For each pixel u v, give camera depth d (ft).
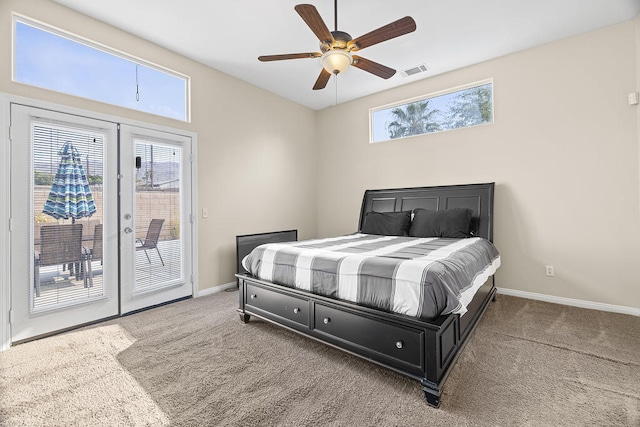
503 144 11.27
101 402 5.18
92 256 8.70
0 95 7.07
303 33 9.68
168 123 10.61
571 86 9.93
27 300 7.50
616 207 9.25
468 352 6.84
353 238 10.98
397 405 5.06
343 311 6.28
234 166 12.88
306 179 16.63
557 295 10.26
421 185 13.39
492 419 4.69
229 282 12.66
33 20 7.66
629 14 8.77
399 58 11.32
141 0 8.04
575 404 5.01
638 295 8.95
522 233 10.90
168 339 7.66
